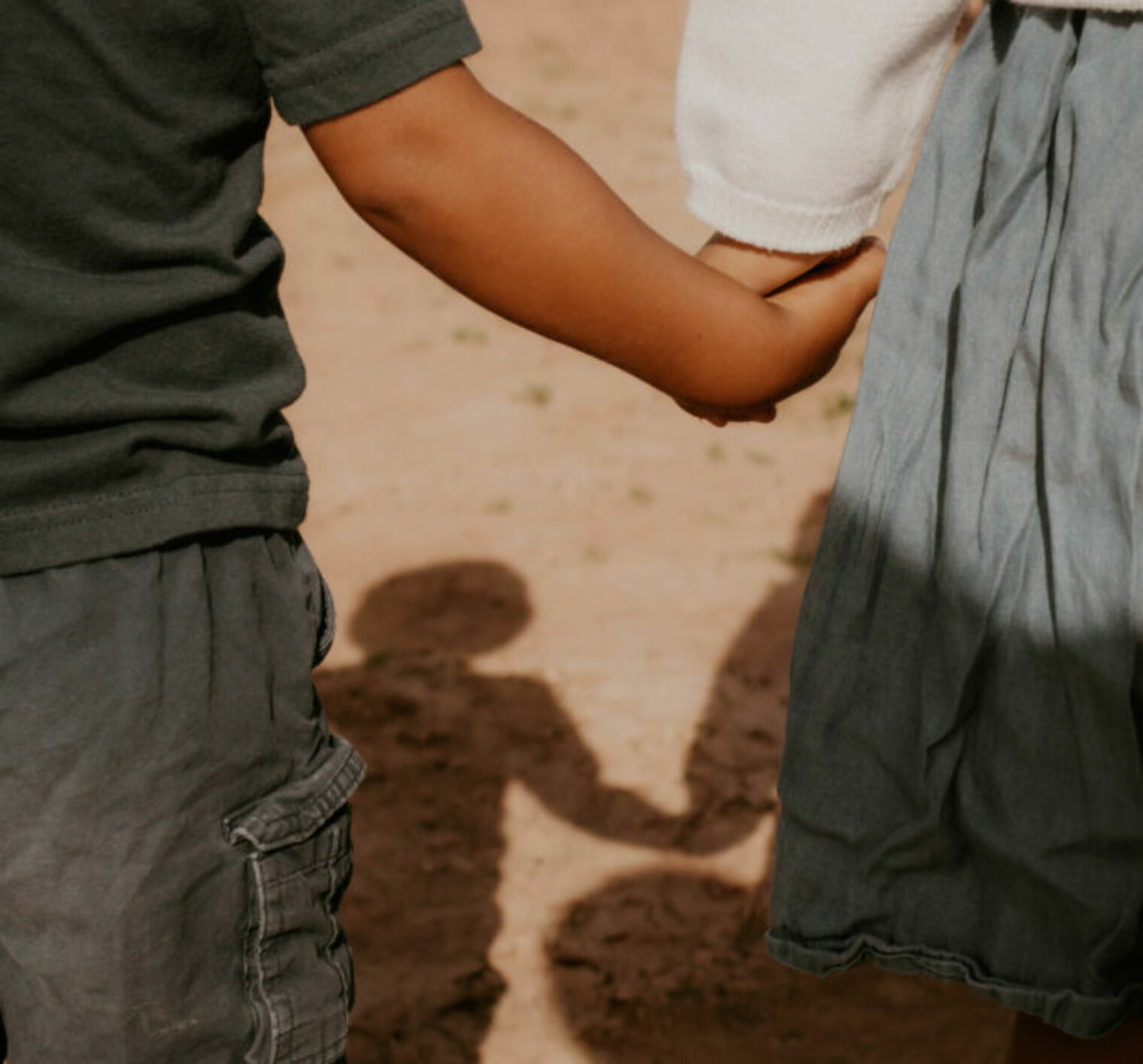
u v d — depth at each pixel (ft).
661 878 9.02
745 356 4.58
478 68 25.63
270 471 4.33
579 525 12.94
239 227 4.05
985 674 4.37
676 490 13.50
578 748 10.11
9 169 3.76
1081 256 4.06
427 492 13.57
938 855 4.48
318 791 4.54
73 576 4.01
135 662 4.04
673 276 4.28
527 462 14.05
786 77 4.56
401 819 9.53
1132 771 4.10
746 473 13.76
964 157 4.53
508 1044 7.93
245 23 3.79
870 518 4.54
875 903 4.61
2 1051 4.67
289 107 3.84
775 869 4.88
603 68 25.66
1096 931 4.22
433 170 3.87
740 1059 7.83
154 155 3.85
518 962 8.46
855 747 4.60
